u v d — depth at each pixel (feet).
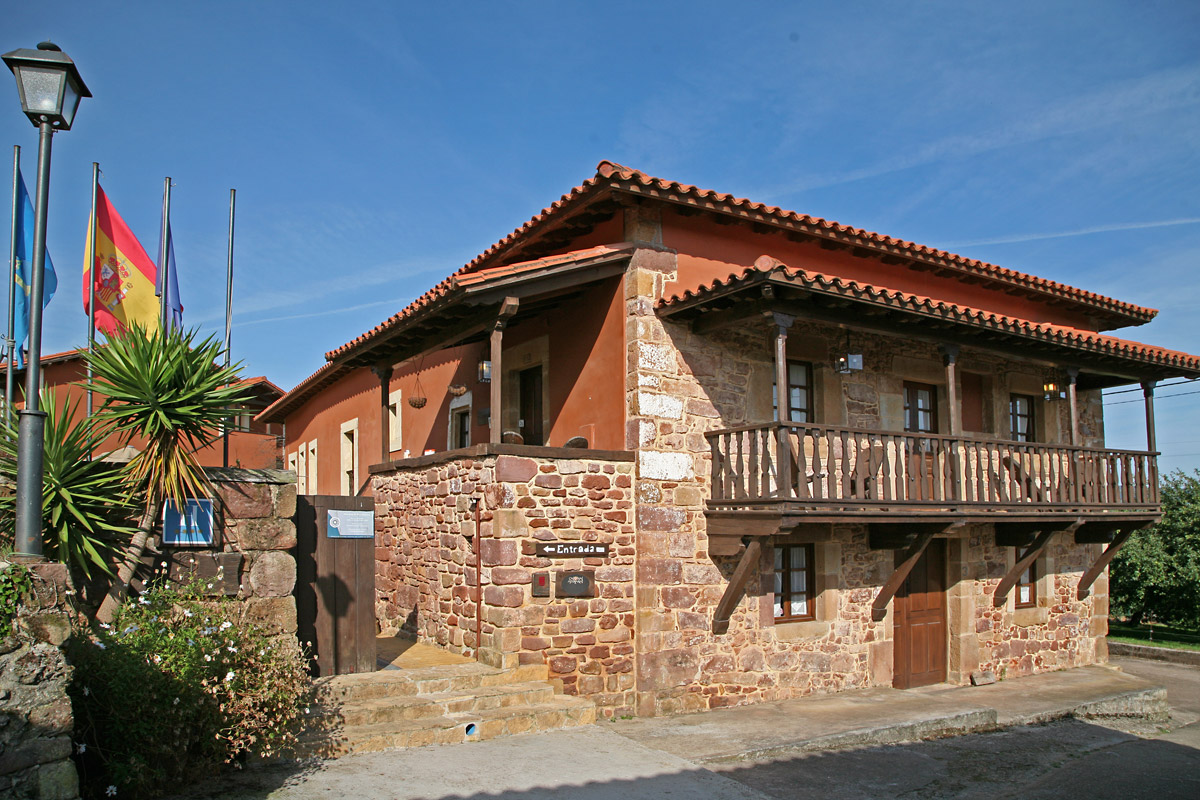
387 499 34.50
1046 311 41.04
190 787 16.70
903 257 33.53
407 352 33.91
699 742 23.98
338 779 17.90
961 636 35.47
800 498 25.13
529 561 25.08
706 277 29.22
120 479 18.24
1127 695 34.55
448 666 24.71
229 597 18.93
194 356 19.52
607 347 28.94
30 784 12.55
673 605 27.25
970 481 30.04
